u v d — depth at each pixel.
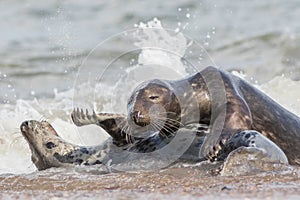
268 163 24.25
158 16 82.19
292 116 28.83
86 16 84.94
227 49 66.50
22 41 74.56
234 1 87.88
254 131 25.17
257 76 57.09
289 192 19.95
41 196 20.86
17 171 30.02
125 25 80.44
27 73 60.06
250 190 20.61
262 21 77.56
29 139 28.12
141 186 23.06
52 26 75.06
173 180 23.69
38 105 43.91
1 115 38.59
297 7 83.69
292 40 67.12
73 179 24.86
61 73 59.34
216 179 23.25
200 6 86.06
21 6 91.69
